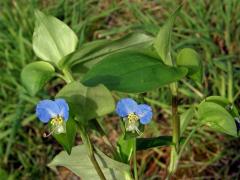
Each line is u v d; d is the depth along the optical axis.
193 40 0.74
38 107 0.30
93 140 0.71
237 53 0.77
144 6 0.86
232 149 0.68
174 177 0.68
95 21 0.85
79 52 0.34
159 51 0.33
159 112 0.72
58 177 0.70
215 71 0.71
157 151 0.70
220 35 0.78
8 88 0.75
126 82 0.31
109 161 0.36
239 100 0.71
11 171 0.70
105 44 0.34
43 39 0.37
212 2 0.81
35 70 0.34
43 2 0.87
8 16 0.83
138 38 0.36
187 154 0.69
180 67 0.32
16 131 0.68
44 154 0.72
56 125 0.30
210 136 0.68
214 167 0.68
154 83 0.31
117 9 0.86
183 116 0.37
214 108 0.33
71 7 0.84
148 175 0.69
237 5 0.79
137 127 0.31
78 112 0.30
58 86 0.78
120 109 0.31
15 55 0.77
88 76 0.31
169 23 0.32
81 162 0.39
